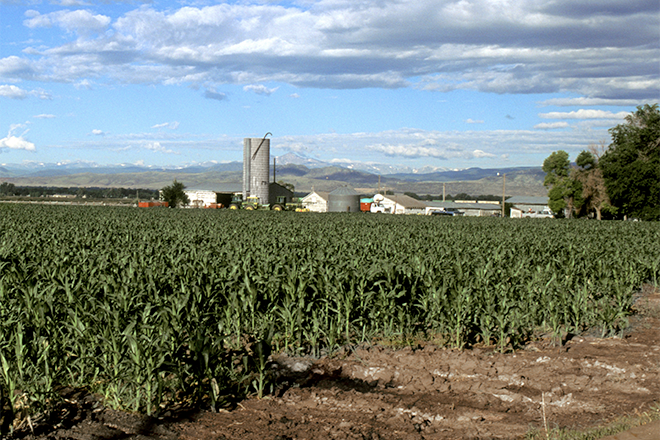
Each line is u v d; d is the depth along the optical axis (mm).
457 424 6355
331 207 85500
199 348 6848
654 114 75750
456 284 10852
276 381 7902
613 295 12211
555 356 8930
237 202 85625
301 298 9562
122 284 9344
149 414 6520
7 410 6336
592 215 102875
